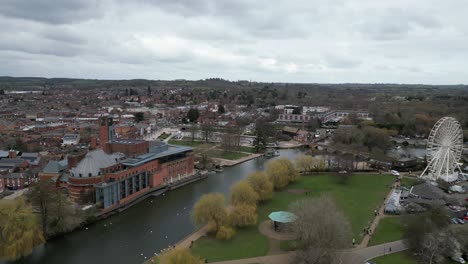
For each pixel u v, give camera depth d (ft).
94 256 422.00
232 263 385.70
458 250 378.94
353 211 543.80
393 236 450.30
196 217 465.47
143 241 462.60
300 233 390.21
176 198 645.92
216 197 472.44
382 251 409.08
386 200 595.88
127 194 607.37
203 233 471.21
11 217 404.57
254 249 419.13
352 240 429.38
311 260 351.25
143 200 632.79
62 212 476.13
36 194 454.40
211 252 412.57
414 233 398.01
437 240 372.38
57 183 616.80
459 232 396.78
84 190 563.07
